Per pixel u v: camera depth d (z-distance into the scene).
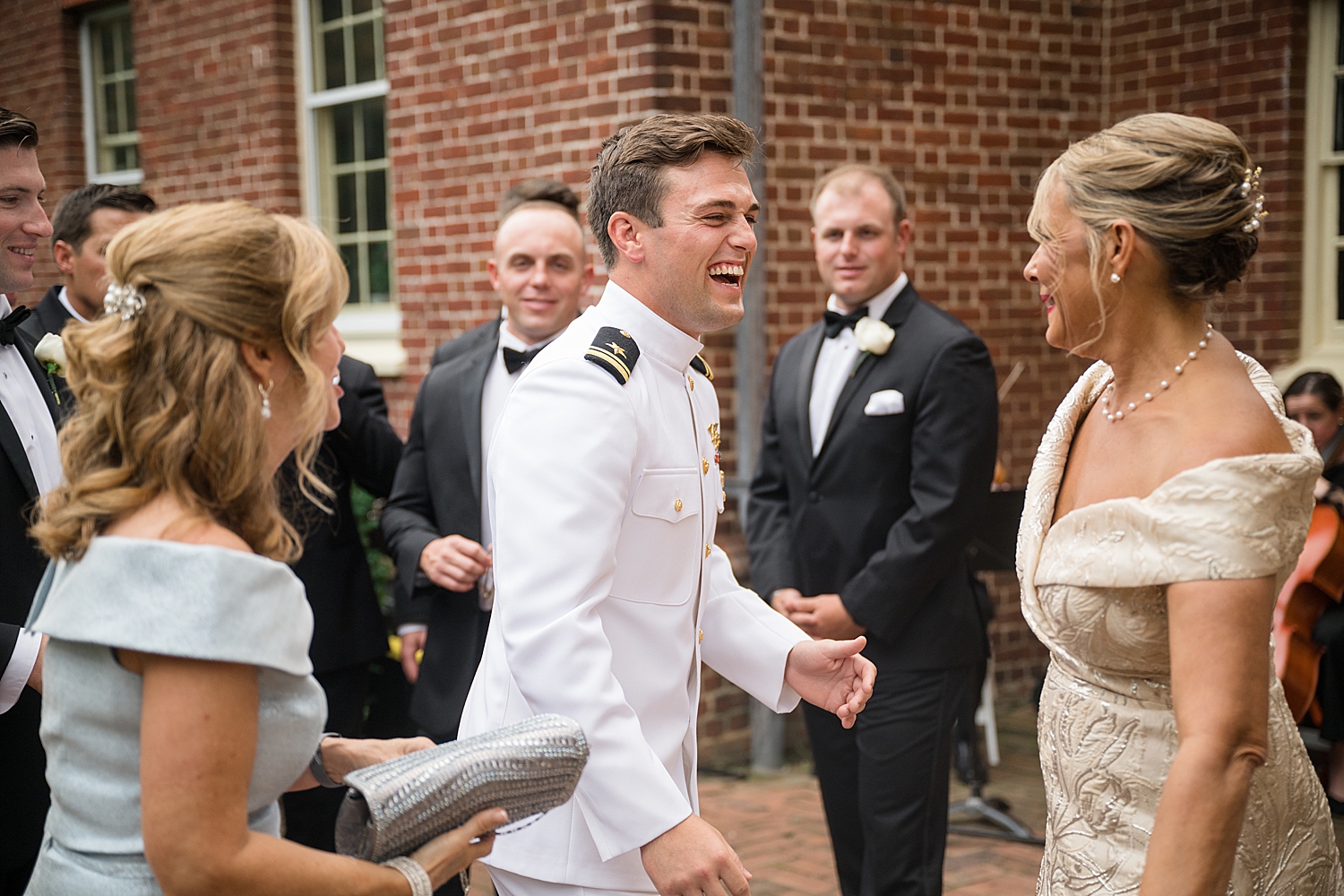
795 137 4.77
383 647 3.28
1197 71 5.34
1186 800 1.37
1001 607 5.55
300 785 1.65
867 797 3.00
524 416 1.77
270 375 1.32
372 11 6.00
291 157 6.31
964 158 5.24
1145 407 1.56
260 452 1.30
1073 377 5.61
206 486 1.29
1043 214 1.60
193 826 1.20
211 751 1.21
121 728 1.27
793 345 3.44
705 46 4.53
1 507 2.27
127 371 1.29
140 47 7.00
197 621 1.20
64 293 3.27
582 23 4.64
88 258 3.08
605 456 1.73
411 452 3.26
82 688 1.28
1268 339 5.26
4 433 2.29
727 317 1.89
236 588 1.23
